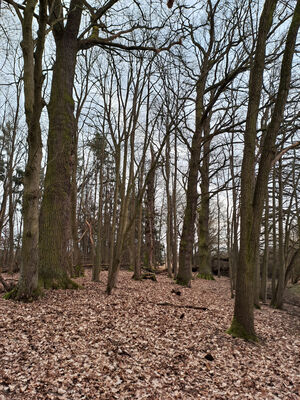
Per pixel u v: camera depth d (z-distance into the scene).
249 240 6.84
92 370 4.26
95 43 10.55
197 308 8.48
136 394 3.87
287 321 9.36
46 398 3.53
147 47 10.28
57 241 8.79
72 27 9.80
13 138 11.90
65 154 9.20
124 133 9.70
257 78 7.05
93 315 6.45
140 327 6.15
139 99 9.76
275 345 6.63
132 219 9.02
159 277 17.28
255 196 6.96
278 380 4.87
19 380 3.81
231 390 4.34
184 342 5.79
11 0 7.38
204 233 20.14
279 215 11.86
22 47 6.90
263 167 6.93
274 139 6.95
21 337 4.94
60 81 9.45
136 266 13.94
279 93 6.97
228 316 8.21
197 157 14.23
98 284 10.84
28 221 7.09
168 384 4.24
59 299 7.43
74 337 5.22
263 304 12.46
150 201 21.55
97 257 11.91
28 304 6.73
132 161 10.12
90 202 24.86
